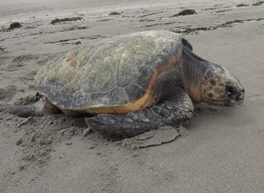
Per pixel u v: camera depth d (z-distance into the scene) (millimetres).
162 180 1230
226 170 1242
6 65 3059
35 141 1629
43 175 1358
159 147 1438
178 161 1334
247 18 4113
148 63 1600
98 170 1343
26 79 2643
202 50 2850
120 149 1466
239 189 1132
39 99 2031
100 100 1580
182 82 1684
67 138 1631
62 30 5027
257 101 1833
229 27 3551
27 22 7086
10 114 1990
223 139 1466
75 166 1393
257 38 3041
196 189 1160
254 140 1432
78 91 1685
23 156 1514
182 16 5023
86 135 1631
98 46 1829
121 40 1776
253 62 2459
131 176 1277
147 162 1350
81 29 4855
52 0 11531
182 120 1520
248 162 1275
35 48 3701
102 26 4863
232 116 1683
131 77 1578
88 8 9602
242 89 1648
